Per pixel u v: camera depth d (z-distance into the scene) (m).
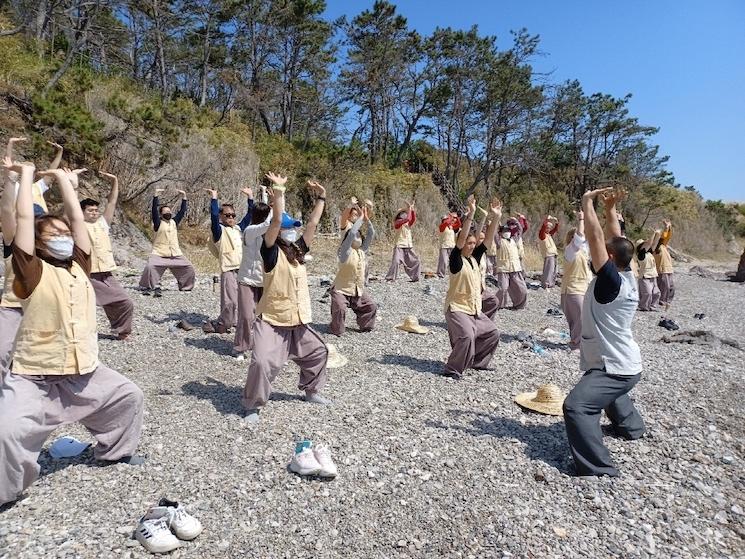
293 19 32.41
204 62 31.05
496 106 35.97
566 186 43.75
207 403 5.99
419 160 39.09
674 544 4.00
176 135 18.12
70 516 3.79
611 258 5.03
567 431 4.91
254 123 30.72
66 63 18.09
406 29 36.31
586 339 5.11
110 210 8.05
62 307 3.96
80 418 4.21
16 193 4.02
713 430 6.01
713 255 48.69
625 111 43.75
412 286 16.25
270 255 5.61
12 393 3.82
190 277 12.20
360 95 37.38
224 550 3.61
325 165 26.95
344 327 9.46
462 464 4.93
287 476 4.52
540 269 24.67
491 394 6.80
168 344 8.22
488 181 39.31
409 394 6.64
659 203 47.56
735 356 9.63
